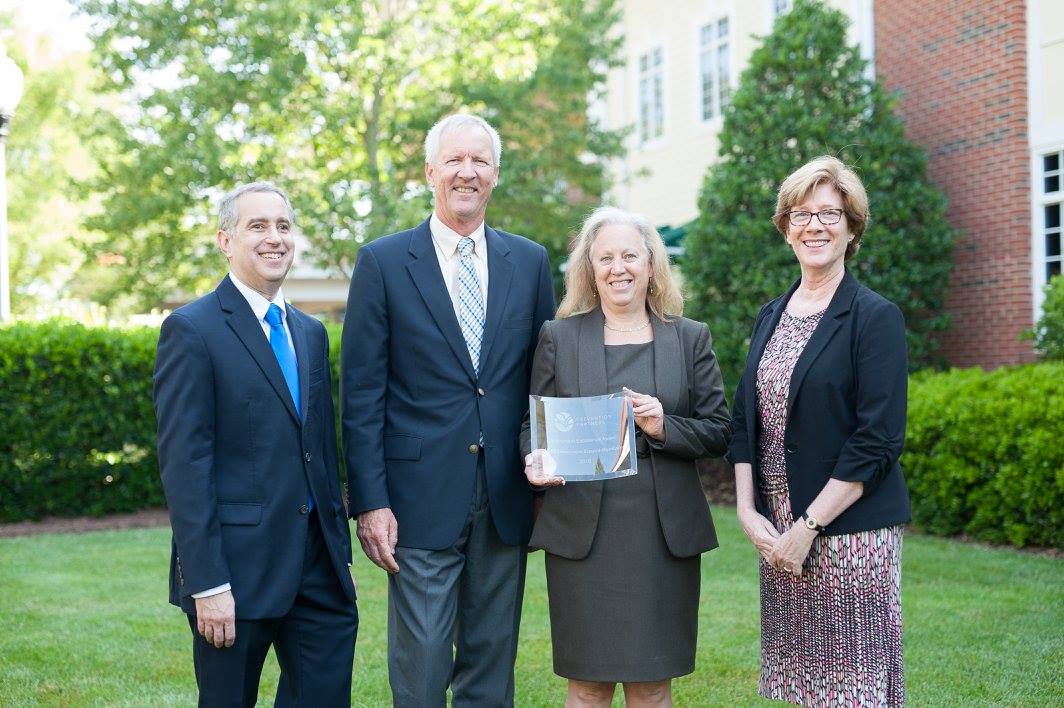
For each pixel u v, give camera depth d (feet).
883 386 10.44
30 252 75.41
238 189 10.66
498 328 12.06
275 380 10.51
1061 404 22.80
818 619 10.90
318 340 11.27
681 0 52.49
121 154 46.01
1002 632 17.10
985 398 24.95
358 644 17.70
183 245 49.06
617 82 58.54
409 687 11.62
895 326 10.59
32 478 30.25
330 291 80.48
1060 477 22.50
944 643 16.58
